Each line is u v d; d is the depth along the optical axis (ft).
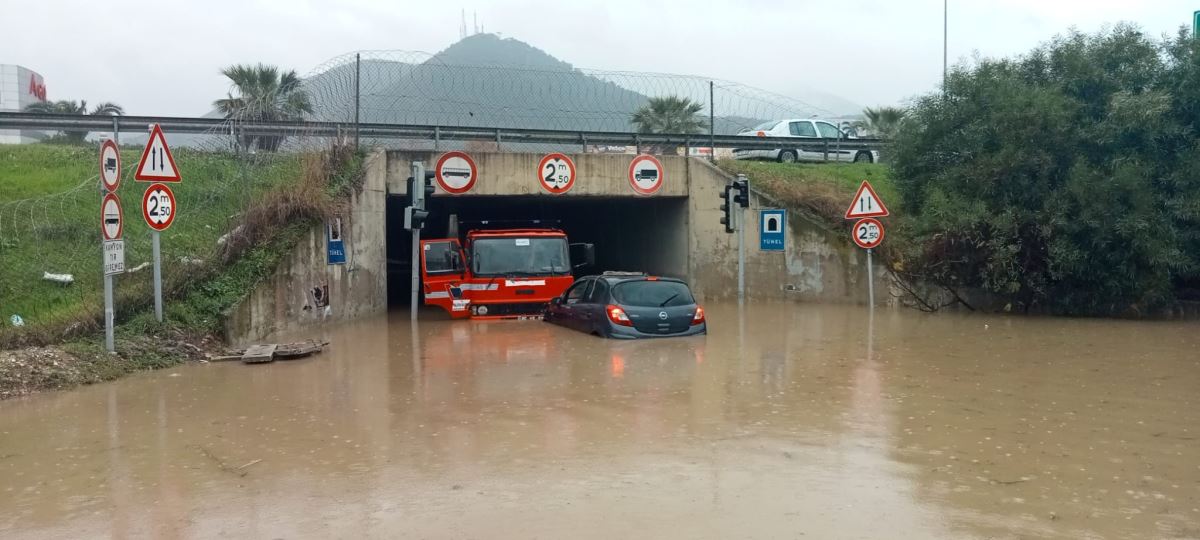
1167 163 53.16
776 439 23.68
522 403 28.91
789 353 39.93
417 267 56.85
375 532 16.83
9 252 44.62
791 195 69.56
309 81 62.80
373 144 66.64
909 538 16.24
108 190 36.65
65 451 23.54
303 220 52.06
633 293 46.62
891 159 65.82
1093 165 54.08
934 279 60.34
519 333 49.70
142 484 20.35
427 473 20.83
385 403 29.30
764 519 17.31
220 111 89.25
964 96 60.54
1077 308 55.42
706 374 34.27
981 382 32.09
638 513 17.74
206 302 42.88
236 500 19.01
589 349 42.01
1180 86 53.47
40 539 16.74
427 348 43.34
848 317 56.13
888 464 21.16
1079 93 56.75
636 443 23.39
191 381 34.14
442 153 68.13
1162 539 16.03
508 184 70.18
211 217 54.60
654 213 82.33
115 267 37.06
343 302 57.26
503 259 59.16
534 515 17.69
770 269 70.13
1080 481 19.67
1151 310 54.24
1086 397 29.19
